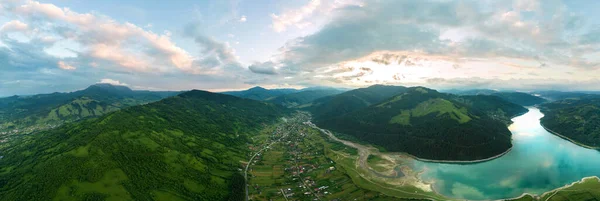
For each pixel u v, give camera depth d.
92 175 194.25
